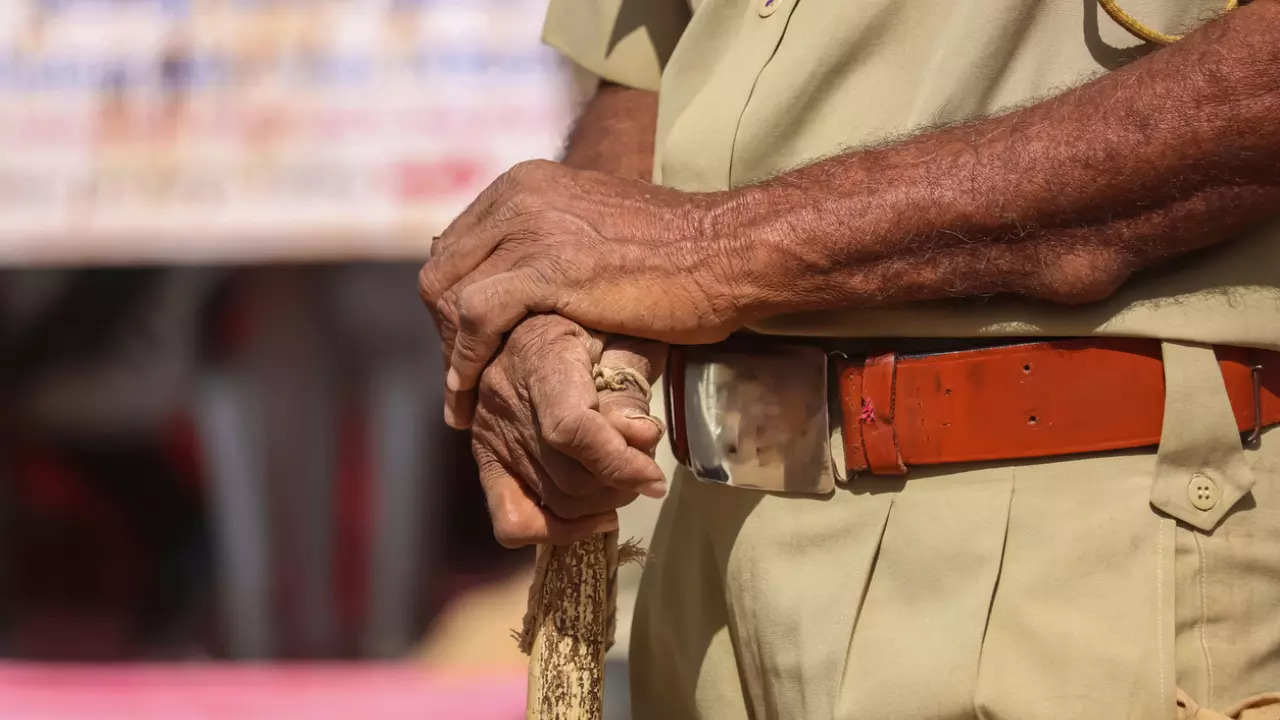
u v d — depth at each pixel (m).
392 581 9.29
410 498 9.38
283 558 9.30
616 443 2.40
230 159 8.29
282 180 8.30
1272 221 2.46
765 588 2.85
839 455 2.78
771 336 2.83
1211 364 2.46
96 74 8.27
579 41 3.64
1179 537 2.51
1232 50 2.26
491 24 8.19
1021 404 2.57
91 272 9.41
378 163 8.29
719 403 2.86
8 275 9.38
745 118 2.85
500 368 2.70
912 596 2.69
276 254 8.32
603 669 2.80
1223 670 2.49
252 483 9.34
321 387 9.36
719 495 3.01
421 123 8.25
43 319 9.45
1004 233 2.45
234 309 9.38
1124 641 2.50
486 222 2.85
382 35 8.20
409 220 8.33
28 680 8.15
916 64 2.75
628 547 2.88
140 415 9.51
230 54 8.25
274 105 8.28
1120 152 2.34
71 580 9.54
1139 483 2.53
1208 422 2.47
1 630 9.24
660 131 3.15
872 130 2.78
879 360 2.68
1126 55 2.59
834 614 2.75
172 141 8.29
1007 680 2.57
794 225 2.58
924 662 2.63
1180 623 2.51
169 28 8.23
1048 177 2.39
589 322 2.65
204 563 9.52
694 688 3.11
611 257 2.66
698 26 3.05
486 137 8.24
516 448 2.69
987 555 2.61
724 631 3.08
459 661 8.62
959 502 2.65
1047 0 2.63
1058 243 2.44
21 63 8.25
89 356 9.52
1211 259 2.48
